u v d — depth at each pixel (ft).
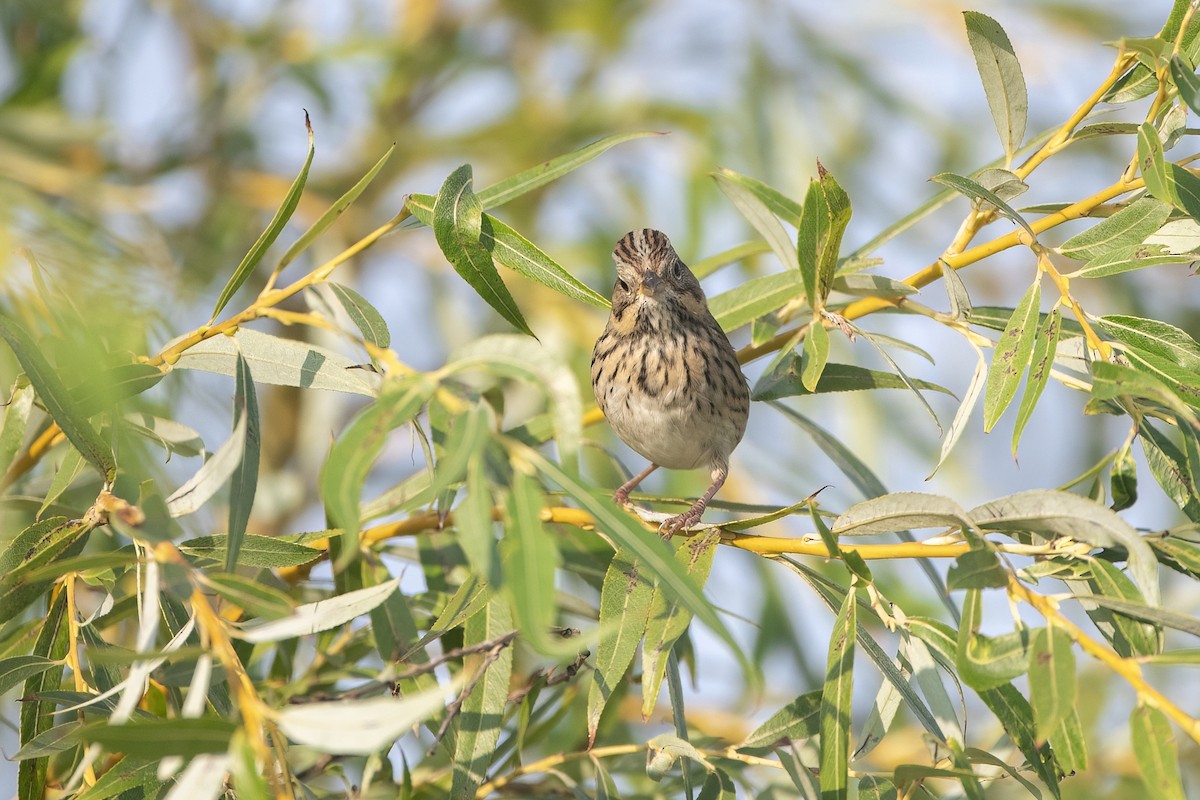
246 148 49.44
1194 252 26.84
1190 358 24.89
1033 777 30.96
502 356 18.95
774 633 44.14
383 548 32.45
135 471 25.08
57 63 42.22
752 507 32.19
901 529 23.66
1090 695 40.73
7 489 30.86
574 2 53.72
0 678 23.61
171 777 23.09
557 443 18.67
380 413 18.49
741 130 49.96
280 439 49.16
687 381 36.55
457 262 25.89
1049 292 50.08
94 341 24.49
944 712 23.82
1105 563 22.75
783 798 29.76
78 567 19.92
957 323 28.68
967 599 21.20
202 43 49.19
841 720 23.08
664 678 26.89
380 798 29.66
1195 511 24.85
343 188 49.16
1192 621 20.08
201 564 24.57
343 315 27.22
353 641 31.09
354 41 49.67
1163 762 18.74
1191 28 25.59
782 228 32.73
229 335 25.89
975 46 28.02
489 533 17.44
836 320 28.48
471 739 25.13
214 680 20.45
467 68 52.90
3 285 25.35
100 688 24.66
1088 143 49.57
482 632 25.86
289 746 27.61
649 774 25.55
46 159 39.58
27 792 25.07
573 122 51.34
